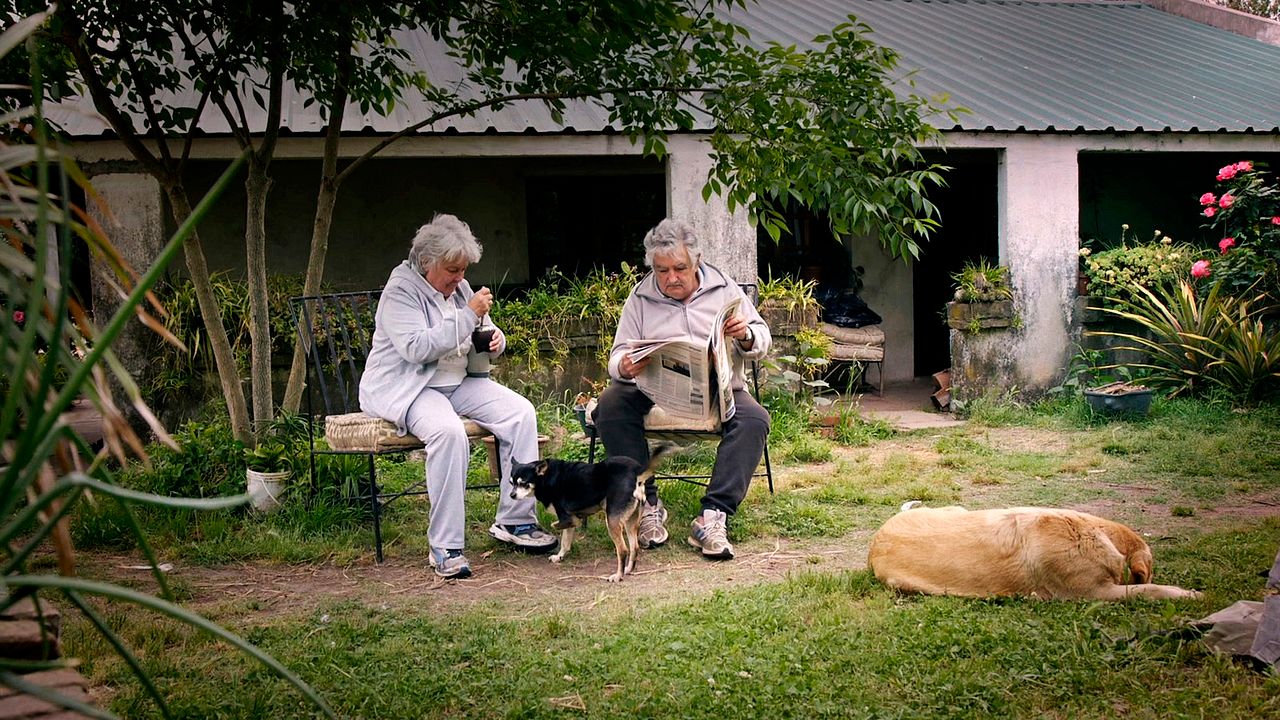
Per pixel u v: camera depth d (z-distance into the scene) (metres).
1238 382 9.13
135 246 7.80
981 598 4.00
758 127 5.97
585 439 7.63
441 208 10.60
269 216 10.02
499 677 3.46
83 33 4.81
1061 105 10.20
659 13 5.39
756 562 5.01
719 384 5.14
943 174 12.50
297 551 5.18
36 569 4.93
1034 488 6.53
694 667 3.44
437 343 5.03
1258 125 10.02
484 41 6.32
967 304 9.50
